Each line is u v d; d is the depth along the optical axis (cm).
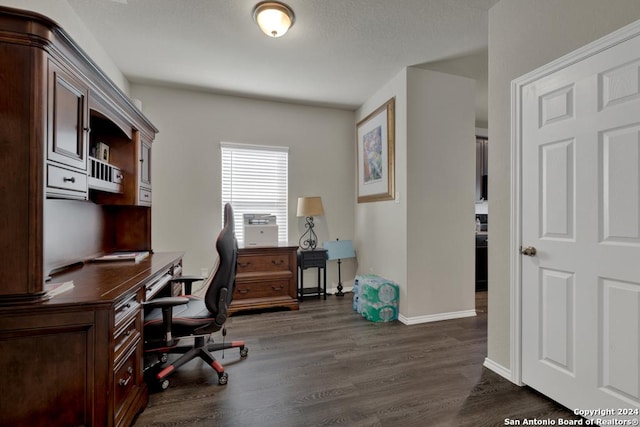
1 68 118
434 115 310
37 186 121
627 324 136
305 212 369
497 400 172
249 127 379
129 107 211
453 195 316
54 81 130
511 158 190
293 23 229
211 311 192
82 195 155
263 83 337
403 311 303
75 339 126
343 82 336
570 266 158
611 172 141
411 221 301
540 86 173
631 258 134
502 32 200
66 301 124
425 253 305
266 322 301
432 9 214
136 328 162
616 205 139
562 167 161
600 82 144
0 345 119
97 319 127
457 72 314
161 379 182
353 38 251
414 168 302
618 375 139
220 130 367
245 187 380
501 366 199
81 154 153
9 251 118
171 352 211
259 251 336
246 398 174
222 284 194
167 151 348
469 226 322
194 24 230
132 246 265
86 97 157
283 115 395
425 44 261
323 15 220
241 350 226
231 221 207
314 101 392
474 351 236
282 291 343
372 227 372
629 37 133
